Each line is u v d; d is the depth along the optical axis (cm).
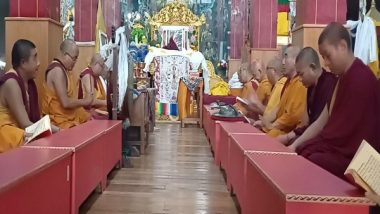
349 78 332
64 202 317
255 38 1137
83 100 561
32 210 251
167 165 653
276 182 219
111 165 534
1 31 1286
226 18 1570
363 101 327
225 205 446
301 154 364
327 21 614
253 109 664
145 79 950
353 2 807
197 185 532
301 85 489
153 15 1540
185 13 1517
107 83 656
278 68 653
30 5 648
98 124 541
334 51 335
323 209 192
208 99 1170
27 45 457
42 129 392
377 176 201
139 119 735
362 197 192
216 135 653
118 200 457
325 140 343
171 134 1035
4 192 214
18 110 436
